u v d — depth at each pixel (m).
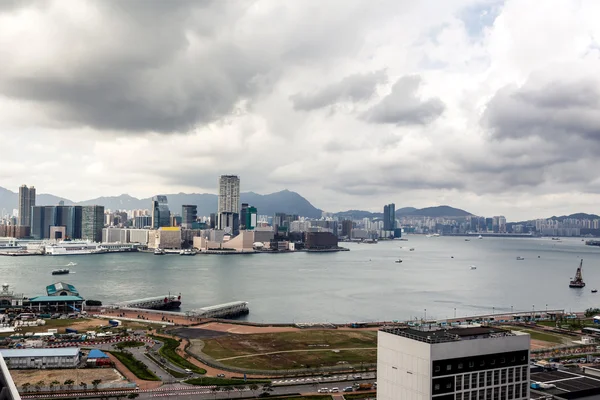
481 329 158.00
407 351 144.00
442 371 138.38
